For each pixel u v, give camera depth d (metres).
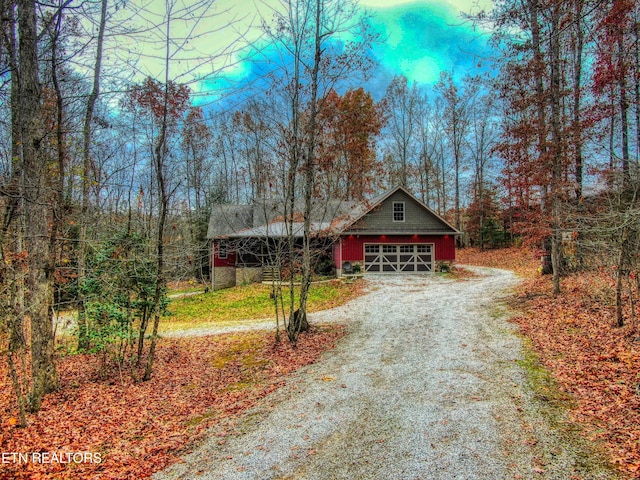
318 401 6.53
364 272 23.27
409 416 5.71
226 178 32.22
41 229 6.90
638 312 8.95
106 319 8.63
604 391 5.88
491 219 34.78
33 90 6.53
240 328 13.11
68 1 5.38
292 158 10.67
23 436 5.77
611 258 9.72
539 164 13.38
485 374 7.20
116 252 8.43
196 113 8.38
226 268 25.14
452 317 12.04
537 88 13.52
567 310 10.66
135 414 6.59
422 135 40.41
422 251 23.81
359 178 13.46
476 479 4.12
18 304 7.32
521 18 12.05
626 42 11.41
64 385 8.09
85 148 9.14
